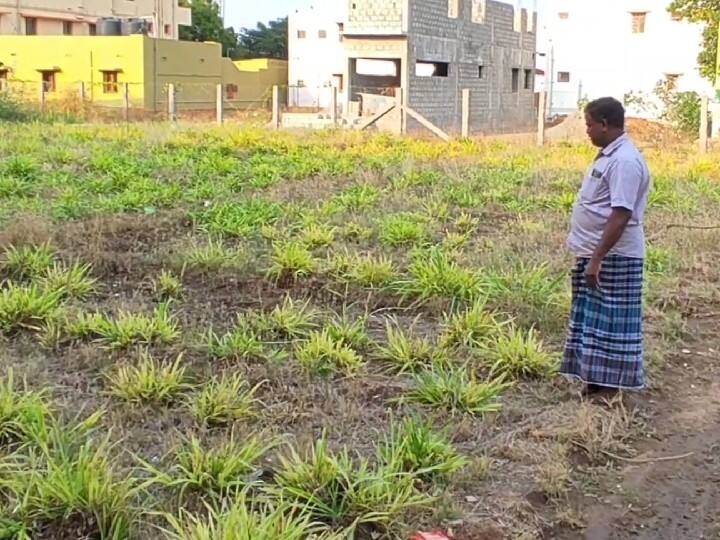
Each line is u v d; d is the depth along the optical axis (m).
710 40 30.81
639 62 44.12
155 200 11.73
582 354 5.73
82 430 4.79
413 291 7.63
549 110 45.16
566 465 4.90
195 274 8.38
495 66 36.47
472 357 6.31
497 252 9.27
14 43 39.19
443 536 4.07
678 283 8.58
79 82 35.84
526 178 14.70
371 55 29.69
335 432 5.09
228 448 4.58
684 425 5.62
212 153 16.75
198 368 5.94
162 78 39.84
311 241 9.48
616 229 5.40
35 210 10.67
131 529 3.94
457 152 18.55
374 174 14.66
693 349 6.98
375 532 4.11
